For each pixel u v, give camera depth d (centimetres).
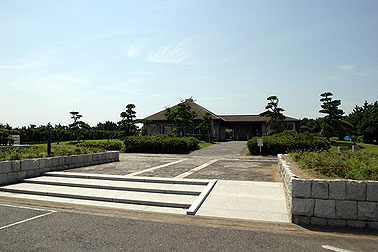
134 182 867
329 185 501
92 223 530
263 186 784
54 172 1015
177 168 1137
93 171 1053
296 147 1686
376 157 764
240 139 3912
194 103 3747
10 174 905
